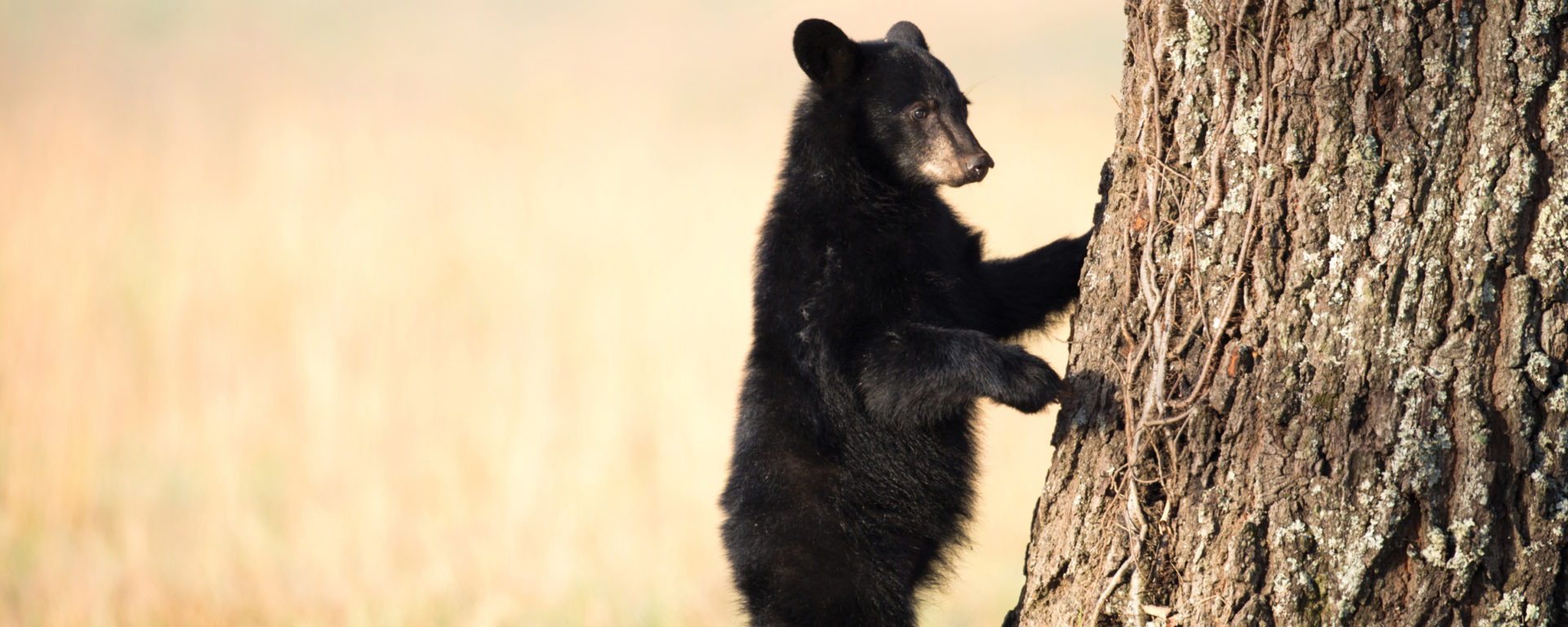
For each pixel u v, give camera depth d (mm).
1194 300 5598
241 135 41062
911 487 7855
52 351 18234
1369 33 5176
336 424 16281
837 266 7824
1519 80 5020
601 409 16547
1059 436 6195
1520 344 5027
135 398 17312
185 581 12500
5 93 55531
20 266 22781
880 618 7762
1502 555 5062
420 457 15398
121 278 22516
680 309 20672
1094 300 6082
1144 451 5707
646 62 69938
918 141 8234
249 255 23953
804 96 8555
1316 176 5277
